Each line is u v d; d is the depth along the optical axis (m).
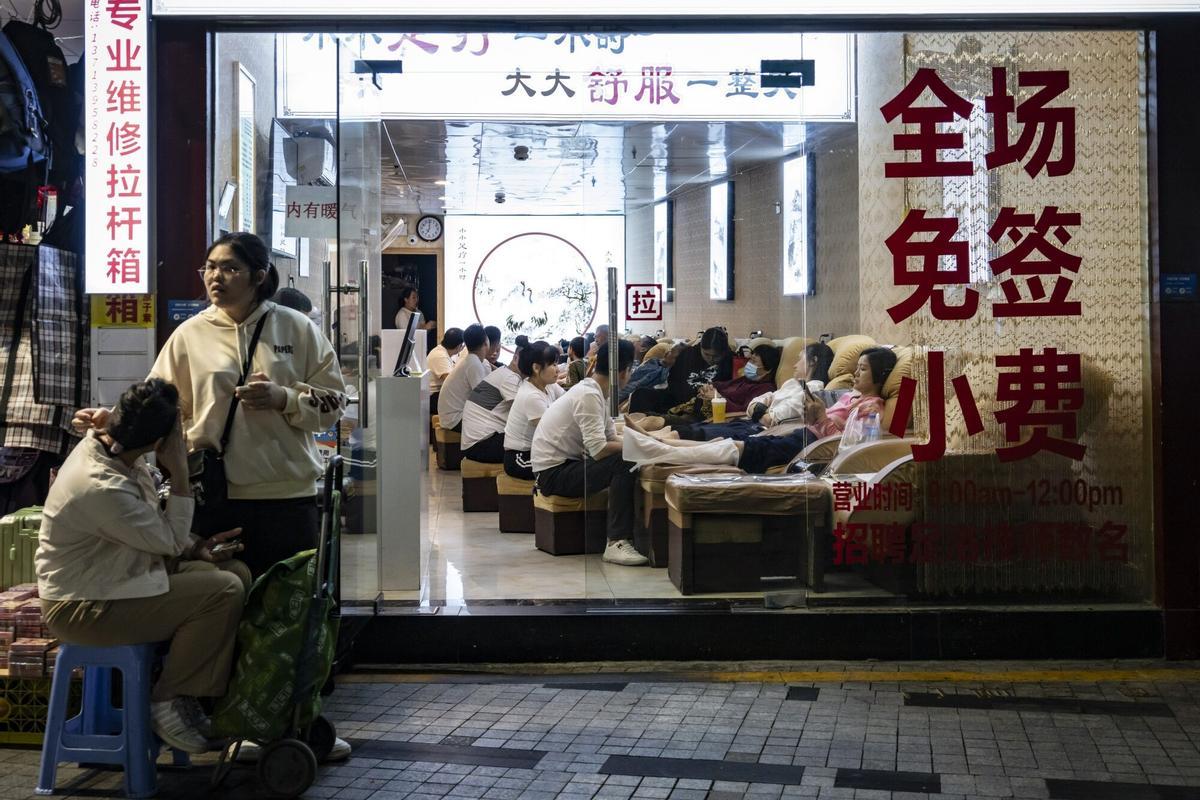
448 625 5.02
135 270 4.45
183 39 4.66
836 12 4.78
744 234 5.95
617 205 8.93
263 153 5.11
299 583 3.57
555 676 4.88
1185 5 4.82
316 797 3.53
